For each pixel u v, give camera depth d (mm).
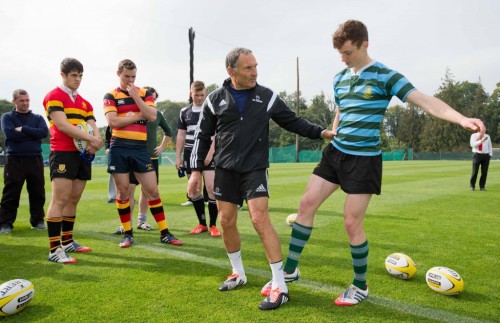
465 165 29328
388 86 2762
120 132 4598
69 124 3953
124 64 4492
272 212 7227
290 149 46312
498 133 67562
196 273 3555
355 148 2877
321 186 3057
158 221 4793
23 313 2664
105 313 2666
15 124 5586
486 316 2660
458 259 4039
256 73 2982
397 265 3389
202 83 5629
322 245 4602
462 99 77125
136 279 3383
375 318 2611
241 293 3061
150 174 4727
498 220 6234
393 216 6598
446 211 7133
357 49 2846
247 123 3008
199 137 3385
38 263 3867
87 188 11484
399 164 31750
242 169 2971
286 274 3184
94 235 5250
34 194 5715
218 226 5965
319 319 2588
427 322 2559
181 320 2555
